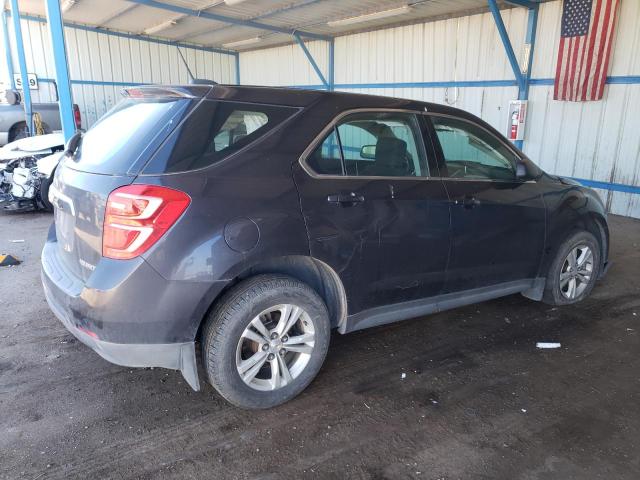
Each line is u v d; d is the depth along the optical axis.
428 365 3.33
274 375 2.74
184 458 2.38
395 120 3.19
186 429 2.60
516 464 2.39
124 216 2.29
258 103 2.70
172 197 2.32
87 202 2.44
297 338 2.79
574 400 2.94
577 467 2.37
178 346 2.44
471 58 9.98
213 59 17.59
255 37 15.10
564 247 4.11
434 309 3.45
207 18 11.34
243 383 2.63
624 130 7.72
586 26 7.84
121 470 2.29
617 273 5.27
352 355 3.44
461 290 3.54
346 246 2.84
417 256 3.17
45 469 2.28
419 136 3.27
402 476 2.30
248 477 2.27
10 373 3.10
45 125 12.33
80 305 2.38
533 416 2.77
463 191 3.37
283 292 2.64
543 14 8.51
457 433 2.62
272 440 2.53
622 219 7.78
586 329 3.91
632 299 4.54
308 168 2.74
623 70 7.58
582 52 7.93
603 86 7.78
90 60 15.14
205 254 2.39
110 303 2.31
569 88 8.21
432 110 3.39
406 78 11.57
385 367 3.29
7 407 2.74
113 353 2.39
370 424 2.68
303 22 11.88
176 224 2.33
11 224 6.98
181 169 2.40
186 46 16.86
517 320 4.07
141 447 2.45
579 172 8.44
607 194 8.12
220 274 2.43
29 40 14.38
